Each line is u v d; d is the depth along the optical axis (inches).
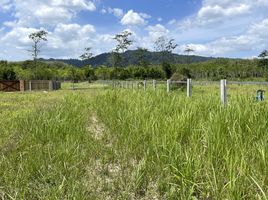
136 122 276.5
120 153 233.1
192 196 157.3
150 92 446.0
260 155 177.5
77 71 2903.5
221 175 171.5
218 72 3287.4
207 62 4079.7
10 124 330.6
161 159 200.2
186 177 169.8
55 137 260.2
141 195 175.2
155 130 247.9
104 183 186.1
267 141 196.5
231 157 169.8
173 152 201.2
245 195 150.8
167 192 167.8
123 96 454.0
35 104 644.7
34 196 168.1
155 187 181.2
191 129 237.0
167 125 247.1
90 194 169.9
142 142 238.8
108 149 239.8
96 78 2896.2
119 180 187.5
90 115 412.8
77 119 328.8
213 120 230.2
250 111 237.5
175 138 224.5
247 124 222.5
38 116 329.7
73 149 228.1
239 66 3361.2
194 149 198.1
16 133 292.0
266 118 230.8
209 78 2920.8
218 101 313.7
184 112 266.4
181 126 239.1
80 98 529.7
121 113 325.4
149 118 275.0
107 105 412.8
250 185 158.2
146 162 201.9
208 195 162.9
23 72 2576.3
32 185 182.1
